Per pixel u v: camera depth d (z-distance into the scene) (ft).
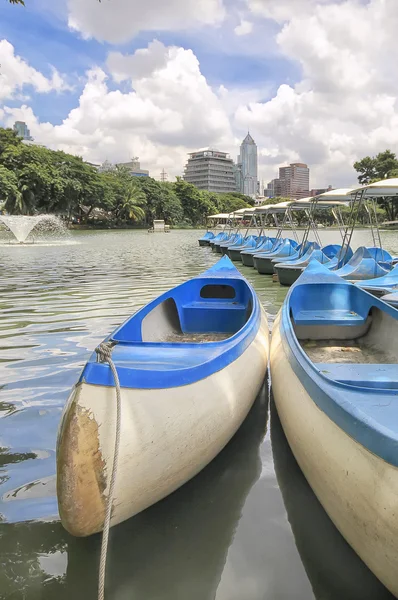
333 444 8.95
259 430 15.01
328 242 98.63
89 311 31.09
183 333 21.40
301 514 10.84
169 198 256.73
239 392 13.16
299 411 11.16
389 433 7.57
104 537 8.27
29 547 9.73
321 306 22.13
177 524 10.50
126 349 12.94
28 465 12.48
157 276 50.31
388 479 7.37
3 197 155.53
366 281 32.24
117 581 8.97
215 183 435.12
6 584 8.87
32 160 165.68
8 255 75.77
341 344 19.74
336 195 49.11
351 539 8.55
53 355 21.33
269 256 56.75
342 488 8.44
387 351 17.71
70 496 8.62
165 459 9.82
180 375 10.50
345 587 8.82
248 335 15.98
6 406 15.96
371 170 172.24
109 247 98.22
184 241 126.41
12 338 24.23
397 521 7.15
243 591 8.75
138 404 9.32
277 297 38.60
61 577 9.05
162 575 9.11
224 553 9.66
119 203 225.97
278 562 9.42
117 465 8.87
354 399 9.78
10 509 10.76
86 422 8.66
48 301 34.81
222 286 25.75
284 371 13.82
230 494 11.58
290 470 12.67
